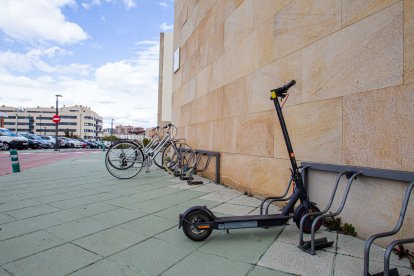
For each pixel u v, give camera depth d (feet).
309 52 10.68
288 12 11.95
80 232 8.93
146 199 13.55
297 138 11.17
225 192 15.31
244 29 15.57
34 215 10.75
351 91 8.84
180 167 21.07
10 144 68.18
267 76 13.33
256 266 6.75
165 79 58.59
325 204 9.68
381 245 7.80
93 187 16.65
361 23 8.58
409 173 6.86
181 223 8.21
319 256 7.30
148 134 24.52
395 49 7.56
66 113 368.48
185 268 6.62
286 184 11.78
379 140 7.92
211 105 19.85
